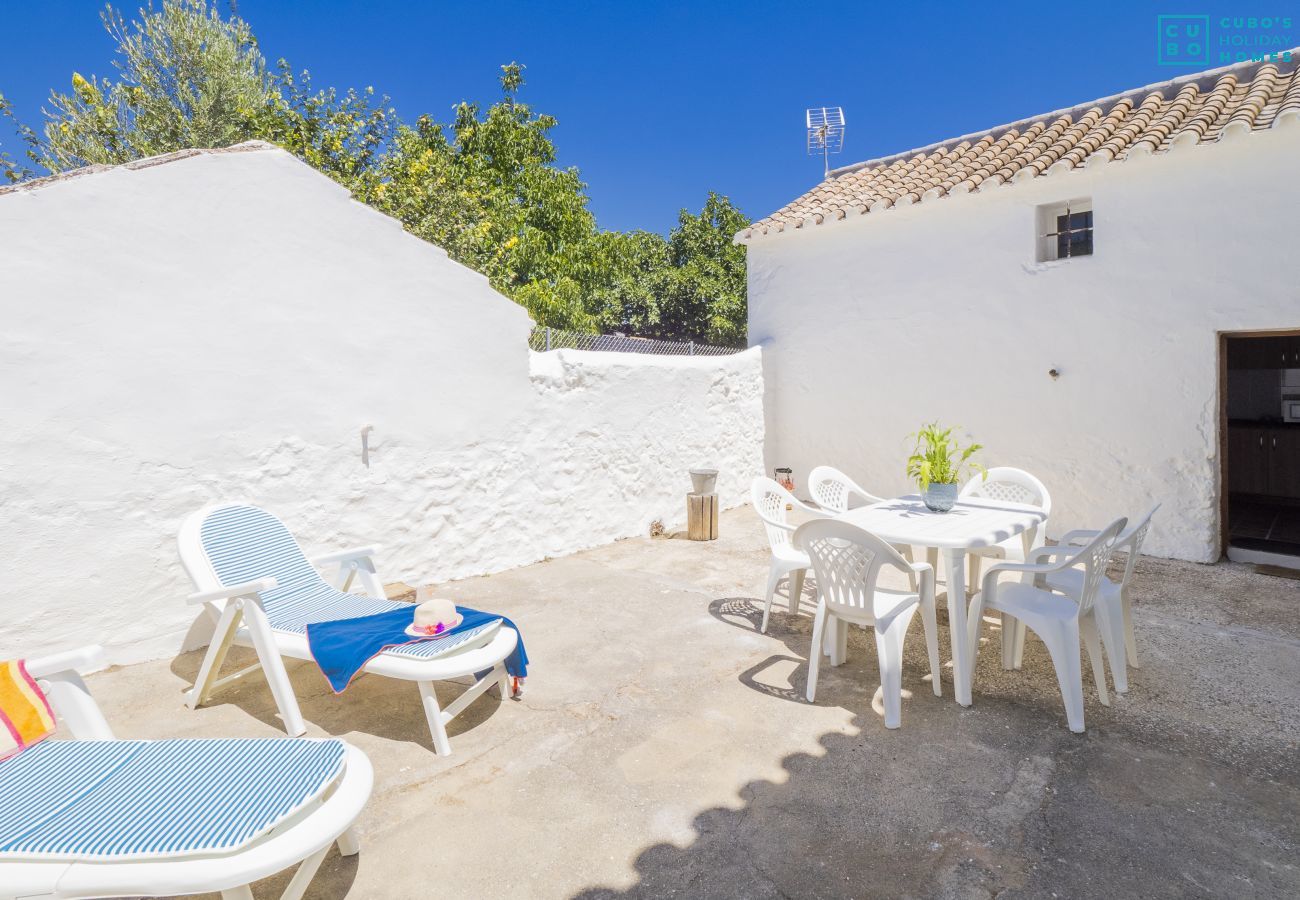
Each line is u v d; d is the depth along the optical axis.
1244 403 10.18
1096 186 7.00
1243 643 4.51
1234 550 6.80
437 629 3.45
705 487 7.73
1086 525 7.25
